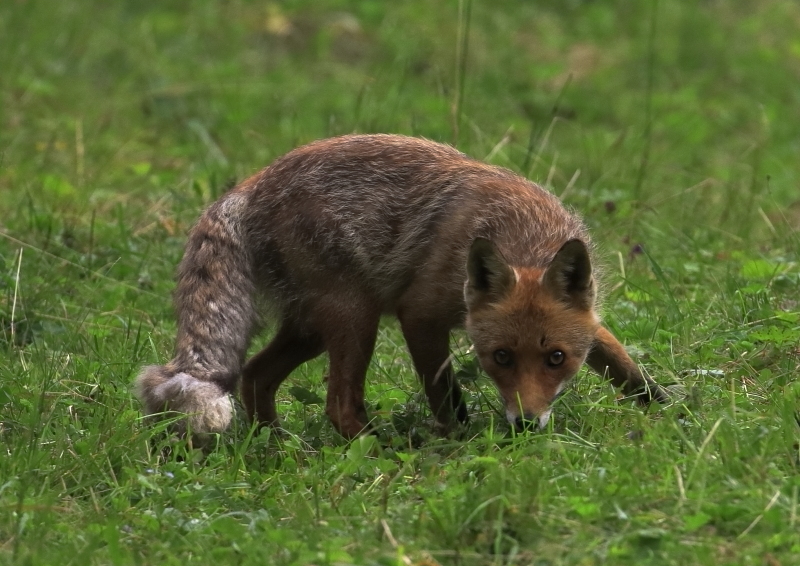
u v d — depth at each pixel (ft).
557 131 72.18
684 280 44.29
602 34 91.97
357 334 34.73
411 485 29.32
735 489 26.61
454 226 34.53
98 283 44.78
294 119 60.85
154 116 69.05
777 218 53.93
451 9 91.25
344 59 83.56
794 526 25.08
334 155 35.35
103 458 29.94
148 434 30.86
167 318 42.75
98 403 34.04
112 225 50.78
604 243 46.68
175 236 50.03
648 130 61.87
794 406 30.89
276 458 32.01
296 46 85.81
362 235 34.76
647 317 39.27
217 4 90.74
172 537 26.32
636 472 27.71
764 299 39.42
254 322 35.37
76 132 62.34
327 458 30.96
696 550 24.17
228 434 33.58
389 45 84.69
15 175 56.49
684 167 62.59
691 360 35.91
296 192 34.99
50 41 76.48
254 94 73.51
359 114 63.93
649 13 93.50
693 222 50.83
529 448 29.53
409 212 35.01
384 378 38.45
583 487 27.25
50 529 26.63
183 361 33.14
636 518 25.45
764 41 91.25
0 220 50.11
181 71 76.74
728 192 55.52
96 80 74.64
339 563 24.23
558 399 32.78
